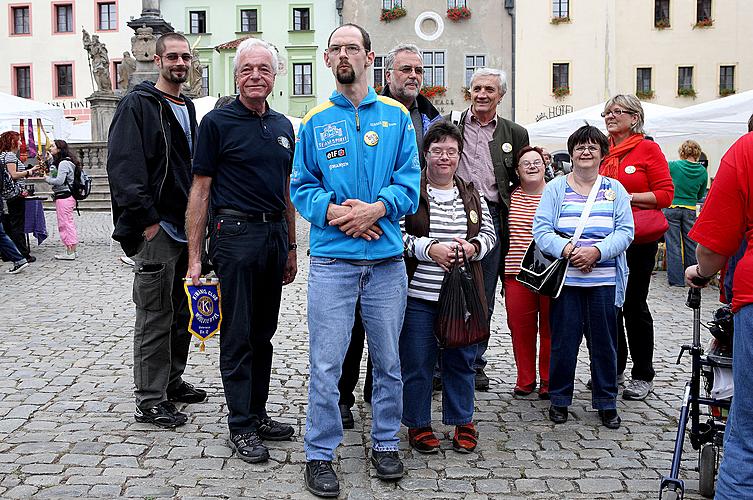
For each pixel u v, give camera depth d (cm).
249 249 440
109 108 3102
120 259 1300
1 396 554
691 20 3947
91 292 1008
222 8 4369
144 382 496
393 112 417
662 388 601
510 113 4088
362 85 411
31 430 483
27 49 4716
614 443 479
